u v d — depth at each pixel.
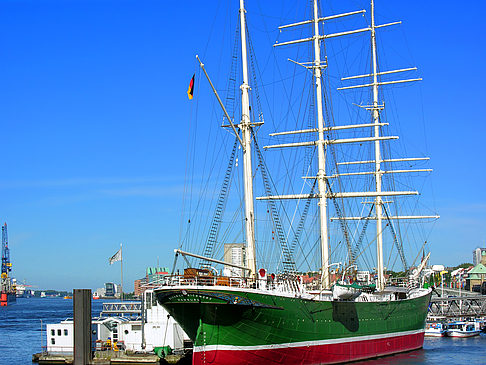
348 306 65.50
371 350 70.75
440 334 114.19
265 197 69.69
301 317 56.81
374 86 95.56
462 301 150.50
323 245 72.00
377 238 90.44
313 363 59.41
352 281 78.88
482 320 128.62
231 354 51.53
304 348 57.84
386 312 74.62
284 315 54.19
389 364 67.44
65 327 77.56
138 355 70.25
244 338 51.84
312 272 76.25
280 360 55.22
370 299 72.44
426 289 90.81
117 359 69.56
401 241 97.56
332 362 62.59
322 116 75.81
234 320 50.62
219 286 48.81
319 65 76.62
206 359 50.88
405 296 83.56
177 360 68.88
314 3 77.31
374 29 97.00
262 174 62.94
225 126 58.81
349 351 65.75
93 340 77.44
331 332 62.19
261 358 53.41
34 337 123.12
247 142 59.19
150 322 73.50
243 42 61.03
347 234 80.62
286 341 55.56
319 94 76.00
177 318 52.25
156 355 70.00
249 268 56.41
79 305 69.75
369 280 87.44
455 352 82.62
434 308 144.12
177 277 52.75
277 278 61.75
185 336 74.94
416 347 85.06
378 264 89.62
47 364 74.44
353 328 66.44
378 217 92.25
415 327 84.56
